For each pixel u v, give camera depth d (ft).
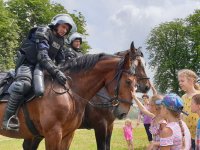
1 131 19.71
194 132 17.97
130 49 20.75
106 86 19.94
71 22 19.35
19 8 142.51
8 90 18.80
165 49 196.13
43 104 18.20
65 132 18.71
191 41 192.85
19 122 18.89
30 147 21.76
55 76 18.66
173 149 14.32
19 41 139.85
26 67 18.75
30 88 18.42
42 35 18.60
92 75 19.48
